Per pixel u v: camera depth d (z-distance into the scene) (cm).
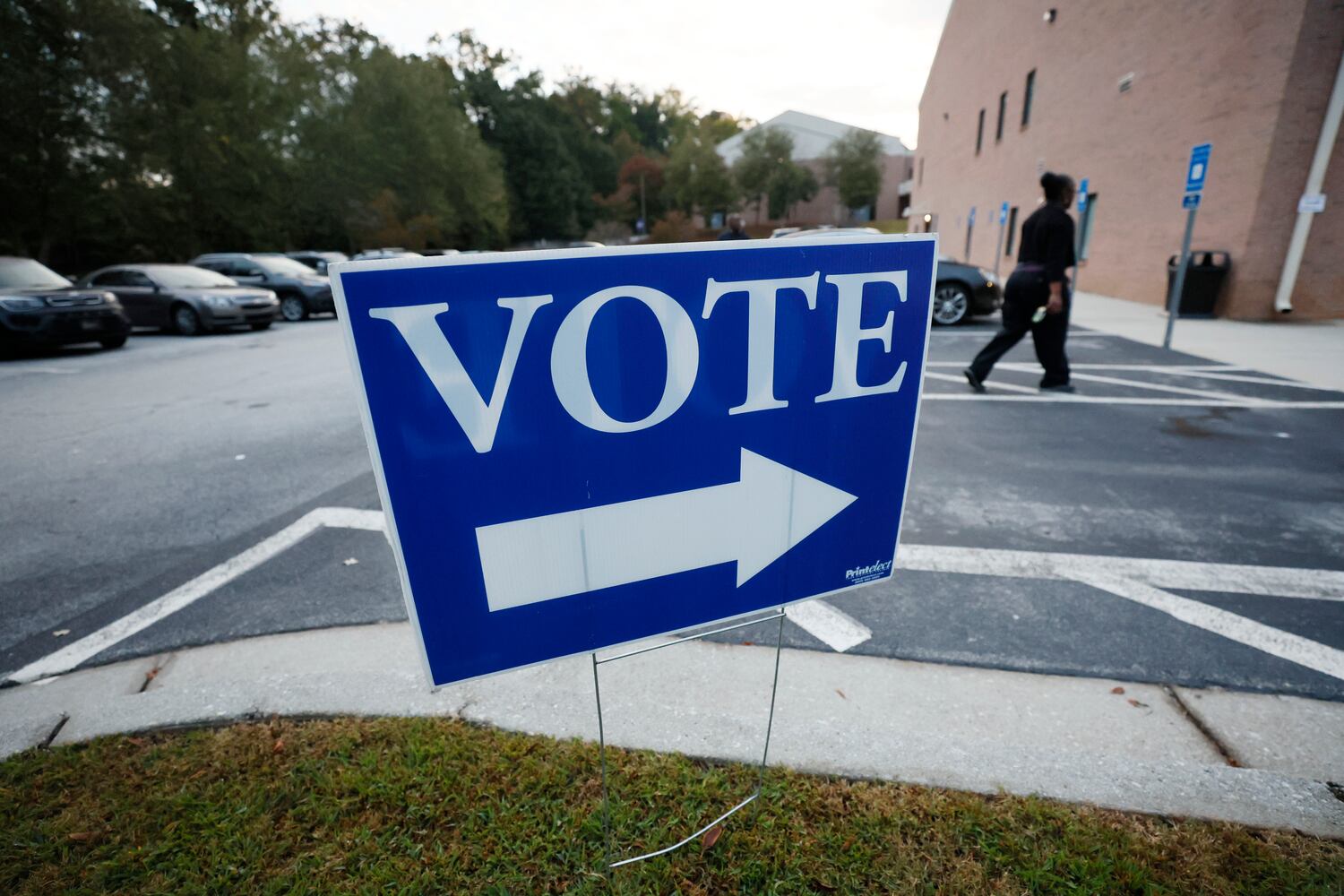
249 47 3247
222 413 664
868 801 179
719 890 157
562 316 116
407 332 108
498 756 195
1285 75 962
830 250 132
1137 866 159
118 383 821
